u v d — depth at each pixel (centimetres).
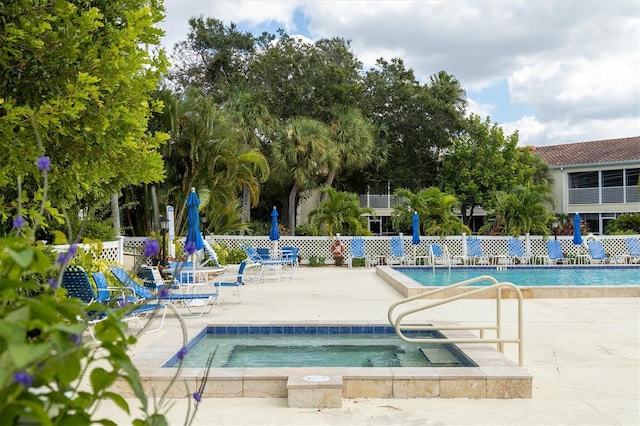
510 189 3294
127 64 588
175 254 1545
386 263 2356
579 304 1188
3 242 178
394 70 3631
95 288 848
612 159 3412
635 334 859
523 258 2327
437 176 3638
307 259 2466
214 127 2120
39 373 150
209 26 3662
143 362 595
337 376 541
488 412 499
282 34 3753
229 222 2425
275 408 510
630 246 2311
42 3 534
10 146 523
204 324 858
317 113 3247
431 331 850
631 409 507
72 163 635
